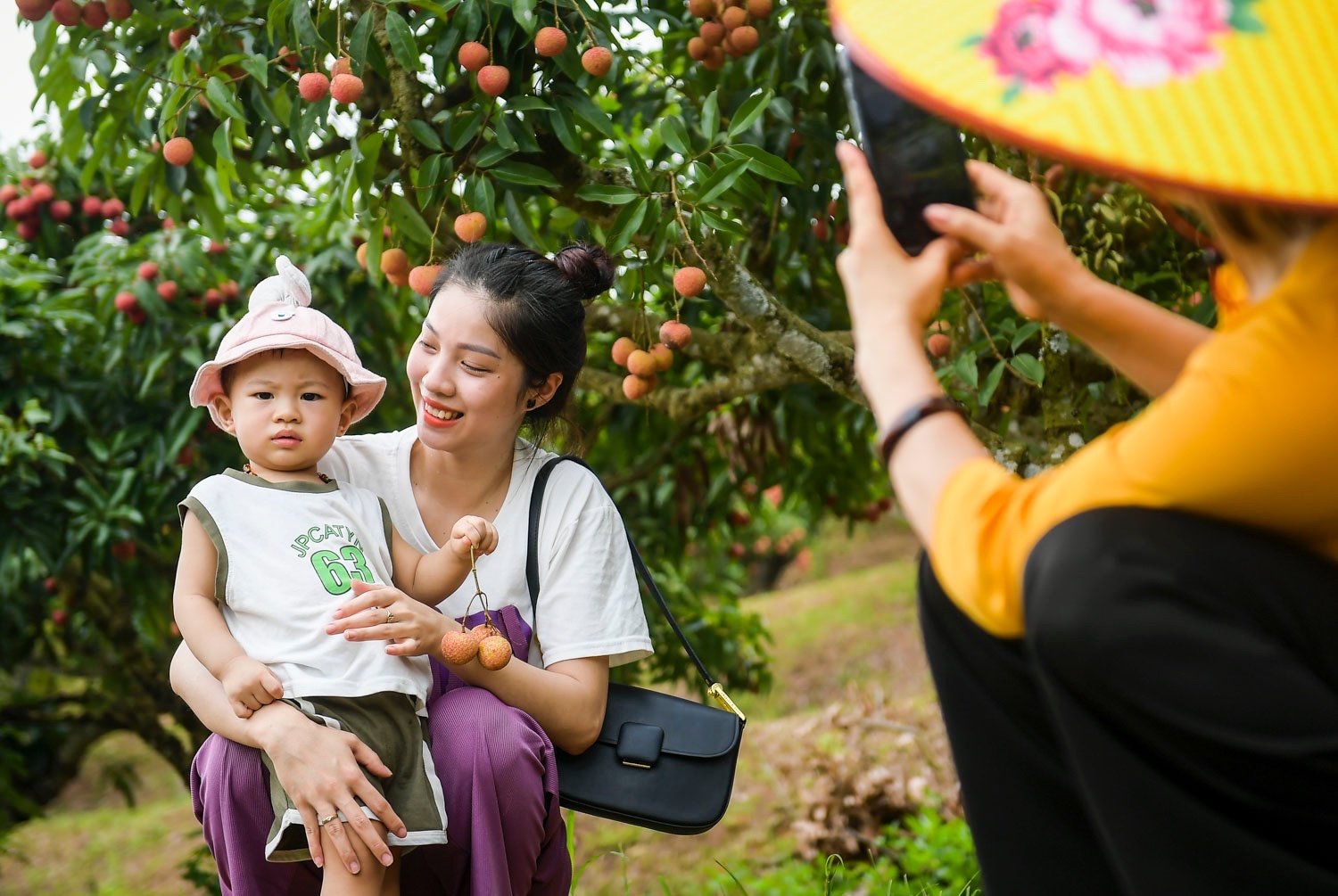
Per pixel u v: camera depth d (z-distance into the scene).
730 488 5.05
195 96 2.86
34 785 6.52
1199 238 1.95
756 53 3.31
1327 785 1.15
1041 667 1.22
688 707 2.22
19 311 4.42
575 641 2.19
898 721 6.07
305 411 2.12
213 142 2.85
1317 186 1.05
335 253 4.29
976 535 1.25
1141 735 1.19
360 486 2.30
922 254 1.40
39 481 4.49
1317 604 1.19
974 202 1.42
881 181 1.41
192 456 4.72
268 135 3.09
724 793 2.15
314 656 1.95
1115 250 3.02
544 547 2.26
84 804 9.67
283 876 2.01
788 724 7.70
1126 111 1.09
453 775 2.00
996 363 3.15
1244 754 1.15
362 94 2.93
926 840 4.54
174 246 4.29
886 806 5.19
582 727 2.13
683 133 2.79
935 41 1.17
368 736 1.94
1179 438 1.17
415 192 3.08
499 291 2.17
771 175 2.74
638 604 2.29
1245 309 1.23
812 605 12.35
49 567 4.47
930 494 1.29
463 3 2.78
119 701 6.04
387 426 4.89
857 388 3.06
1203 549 1.18
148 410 4.75
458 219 2.78
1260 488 1.17
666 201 2.87
